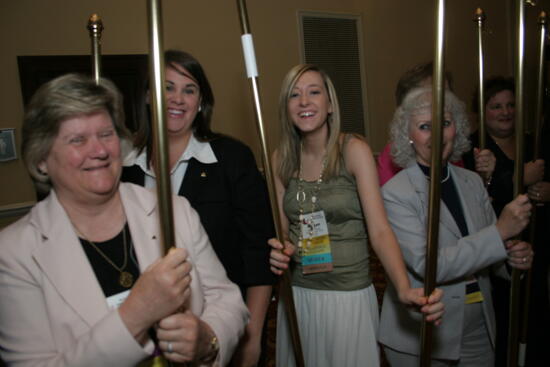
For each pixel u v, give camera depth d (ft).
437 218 3.12
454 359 4.50
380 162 6.12
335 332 5.13
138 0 13.07
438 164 3.01
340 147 5.20
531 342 6.38
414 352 4.66
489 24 17.10
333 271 5.19
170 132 4.74
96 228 3.36
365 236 5.34
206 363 3.17
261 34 15.34
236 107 14.80
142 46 13.14
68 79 3.13
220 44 14.52
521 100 3.49
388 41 17.34
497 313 6.26
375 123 17.88
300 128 5.23
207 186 4.75
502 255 4.04
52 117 2.99
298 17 16.06
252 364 4.68
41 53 11.85
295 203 5.44
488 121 6.87
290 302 4.41
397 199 4.70
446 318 4.54
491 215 5.04
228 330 3.38
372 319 5.18
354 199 5.17
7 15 11.50
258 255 4.85
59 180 3.18
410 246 4.53
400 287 4.04
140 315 2.69
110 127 3.23
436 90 2.92
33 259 3.08
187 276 2.77
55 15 12.02
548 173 6.47
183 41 13.91
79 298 3.04
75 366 2.69
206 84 4.92
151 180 4.90
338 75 16.94
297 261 5.44
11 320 2.99
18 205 11.41
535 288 6.31
